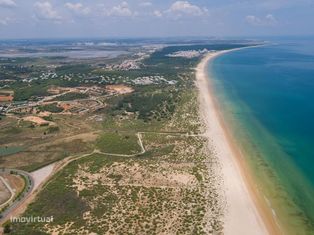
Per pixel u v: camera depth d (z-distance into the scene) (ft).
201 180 364.79
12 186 365.40
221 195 335.06
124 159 424.46
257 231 282.36
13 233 278.67
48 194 341.82
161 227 284.41
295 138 487.20
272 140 481.46
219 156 427.33
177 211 307.37
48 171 402.11
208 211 307.78
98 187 354.13
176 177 372.17
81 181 368.07
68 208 315.17
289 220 298.15
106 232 278.87
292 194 338.54
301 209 314.14
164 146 466.29
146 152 446.60
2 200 334.85
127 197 332.60
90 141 491.72
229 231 280.31
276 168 393.29
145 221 292.81
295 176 374.02
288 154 431.02
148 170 390.42
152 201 324.80
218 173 381.19
